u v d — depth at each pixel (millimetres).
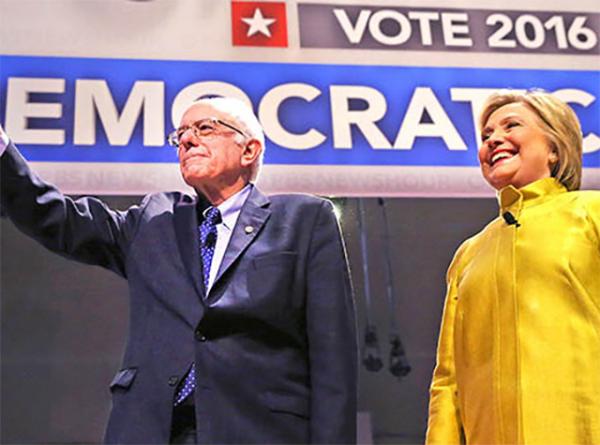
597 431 1637
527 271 1803
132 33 2598
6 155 1770
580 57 2709
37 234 1824
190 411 1618
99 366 2793
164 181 2467
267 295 1676
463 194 2533
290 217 1814
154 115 2521
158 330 1690
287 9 2680
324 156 2527
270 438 1582
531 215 1886
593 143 2607
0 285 2779
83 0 2613
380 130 2566
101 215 1880
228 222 1845
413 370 2699
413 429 2670
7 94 2484
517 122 1994
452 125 2594
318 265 1756
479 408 1786
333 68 2627
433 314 2746
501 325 1791
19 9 2572
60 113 2490
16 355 2756
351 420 1617
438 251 2771
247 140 1938
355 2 2705
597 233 1795
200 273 1729
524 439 1672
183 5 2645
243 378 1616
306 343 1729
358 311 2719
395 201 2762
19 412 2734
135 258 1806
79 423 2750
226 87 2574
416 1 2723
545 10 2754
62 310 2801
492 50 2688
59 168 2436
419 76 2643
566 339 1718
